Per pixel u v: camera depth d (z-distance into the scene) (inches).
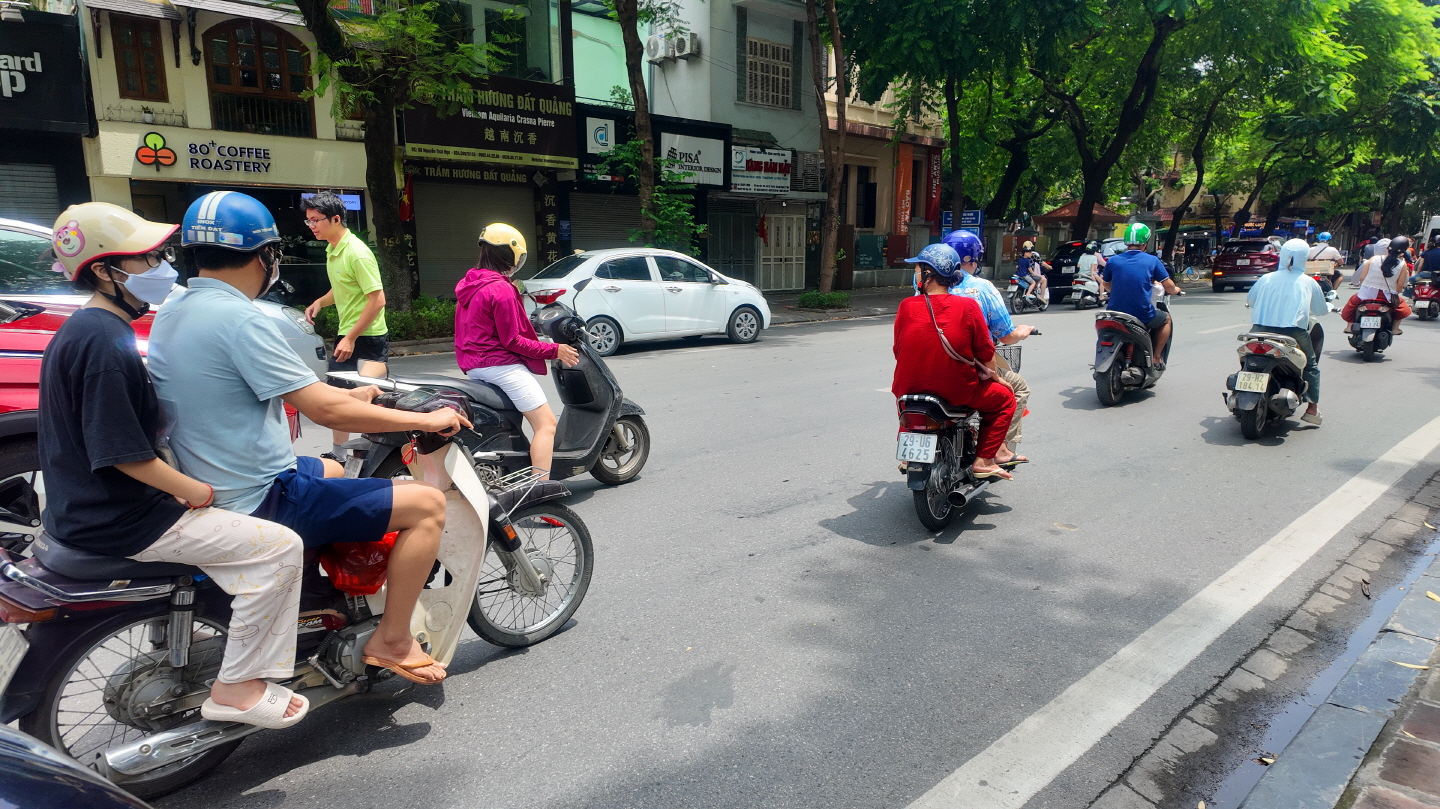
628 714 120.4
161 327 94.0
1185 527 198.4
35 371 172.7
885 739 114.9
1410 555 183.0
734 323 516.1
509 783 105.0
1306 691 129.1
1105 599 159.5
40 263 194.1
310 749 111.8
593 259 469.7
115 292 89.0
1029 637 144.2
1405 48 910.4
